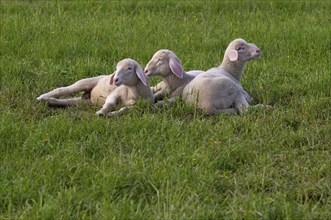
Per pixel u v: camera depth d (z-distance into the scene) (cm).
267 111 1309
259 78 1501
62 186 1023
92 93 1373
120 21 1992
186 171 1049
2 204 973
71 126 1209
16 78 1484
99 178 1028
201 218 928
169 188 1005
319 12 2152
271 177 1062
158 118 1246
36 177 1033
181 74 1327
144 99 1315
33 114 1299
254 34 1883
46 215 926
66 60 1631
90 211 957
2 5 2189
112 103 1306
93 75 1539
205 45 1788
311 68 1605
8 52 1680
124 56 1677
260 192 1020
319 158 1127
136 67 1288
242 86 1446
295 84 1477
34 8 2159
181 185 1012
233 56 1355
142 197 998
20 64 1546
